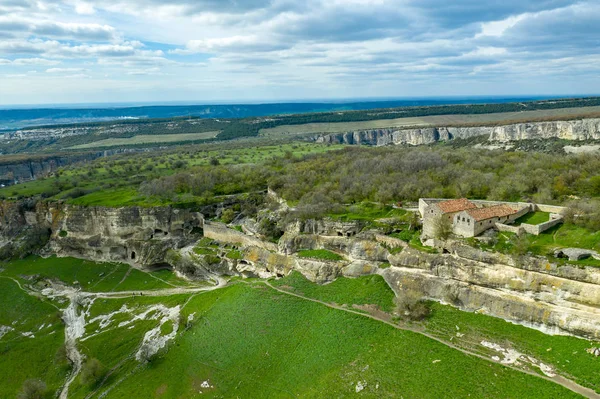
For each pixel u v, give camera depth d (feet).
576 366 211.20
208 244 455.22
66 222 513.86
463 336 248.52
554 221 281.13
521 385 209.26
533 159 440.86
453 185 391.65
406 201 387.75
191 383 275.80
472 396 210.79
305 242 372.79
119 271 464.65
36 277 463.01
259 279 378.32
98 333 354.33
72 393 289.94
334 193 424.46
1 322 388.16
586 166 385.50
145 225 486.79
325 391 238.89
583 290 229.66
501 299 255.70
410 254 301.63
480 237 279.08
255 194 518.78
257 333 302.66
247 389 260.01
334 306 305.32
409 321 271.08
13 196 565.53
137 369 300.81
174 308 369.50
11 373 319.47
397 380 231.09
